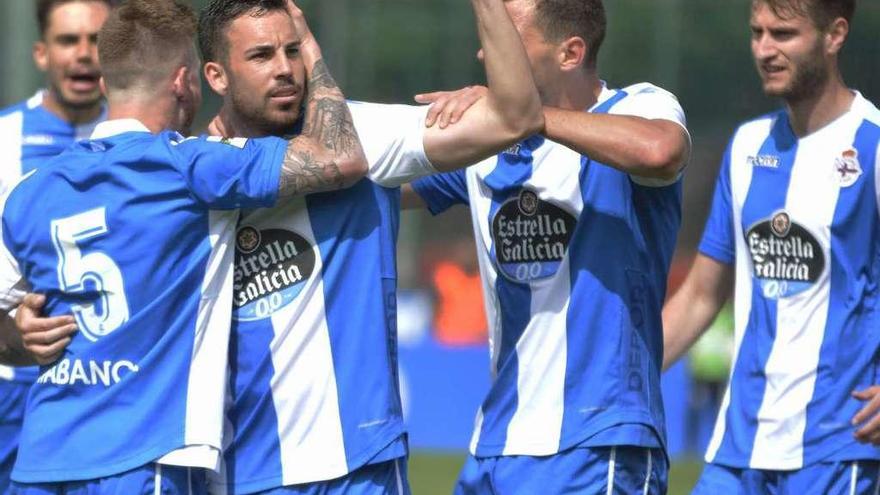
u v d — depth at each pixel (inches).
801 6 714.2
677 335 780.6
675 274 1845.5
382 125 604.4
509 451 658.2
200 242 594.9
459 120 594.6
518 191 653.9
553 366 649.6
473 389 1868.8
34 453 604.7
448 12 1878.7
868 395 688.4
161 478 588.7
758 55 730.8
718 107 1844.2
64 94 891.4
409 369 1888.5
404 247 1927.9
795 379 726.5
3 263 626.8
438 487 1493.6
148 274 590.9
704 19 1844.2
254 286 607.8
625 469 648.4
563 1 641.6
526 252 653.9
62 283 603.2
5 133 908.0
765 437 734.5
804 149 735.7
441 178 700.0
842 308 720.3
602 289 642.2
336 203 608.7
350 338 605.6
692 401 1817.2
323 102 600.1
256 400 606.5
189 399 589.9
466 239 1918.1
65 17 877.2
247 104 611.2
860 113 728.3
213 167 581.9
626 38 1857.8
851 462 714.8
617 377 642.2
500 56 583.2
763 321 742.5
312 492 605.3
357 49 1887.3
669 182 626.5
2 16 1822.1
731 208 768.3
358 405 603.2
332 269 605.3
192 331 593.0
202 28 621.6
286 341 604.7
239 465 609.6
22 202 613.0
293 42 610.2
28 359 668.1
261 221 605.6
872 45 1716.3
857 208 719.1
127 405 593.3
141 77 612.1
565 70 649.6
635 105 644.7
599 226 642.8
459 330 1889.8
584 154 603.2
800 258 730.2
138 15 613.6
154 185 589.3
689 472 1646.2
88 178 598.9
